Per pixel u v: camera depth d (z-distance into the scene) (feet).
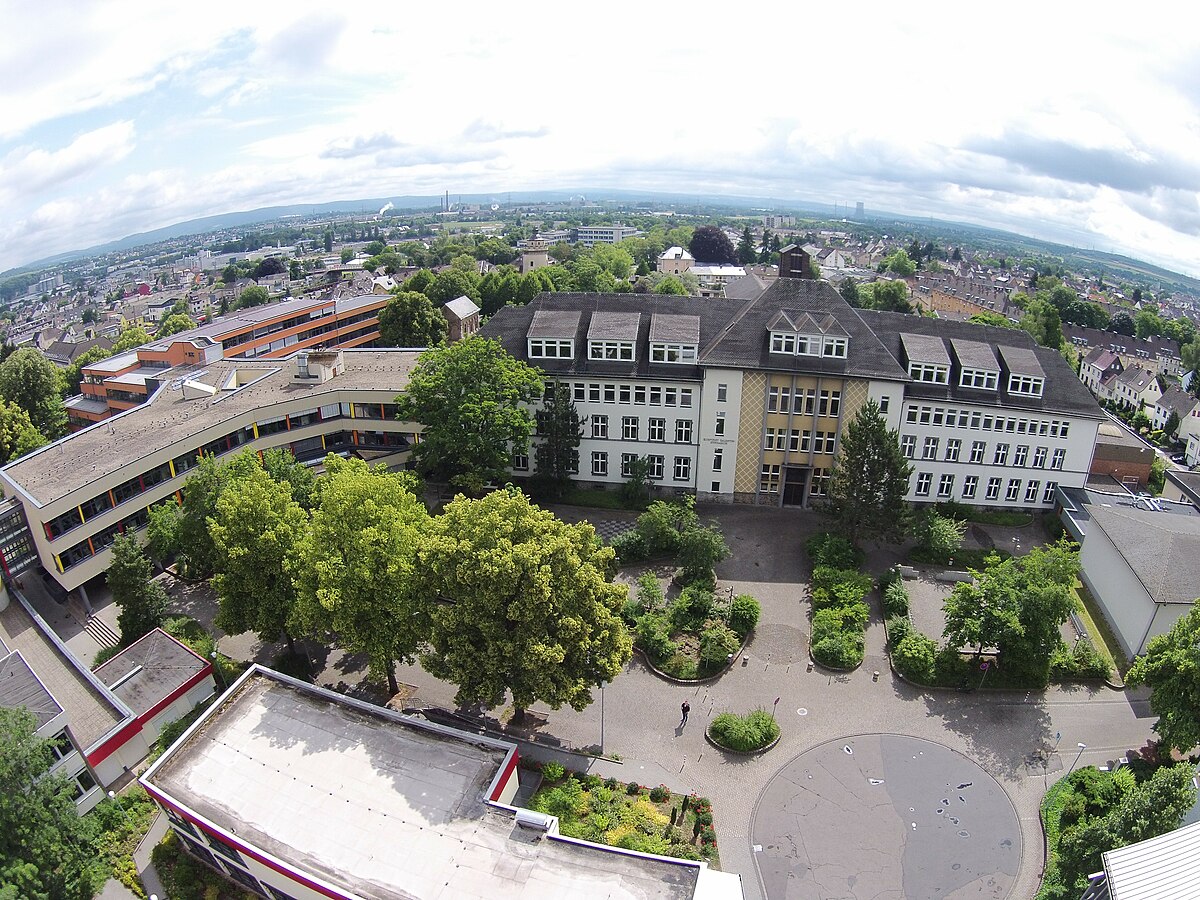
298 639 163.02
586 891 98.12
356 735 125.39
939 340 219.41
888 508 191.01
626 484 226.58
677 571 190.90
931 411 217.36
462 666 126.31
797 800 130.52
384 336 390.42
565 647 126.52
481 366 204.33
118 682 150.92
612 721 147.95
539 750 140.05
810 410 214.69
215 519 176.86
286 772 118.21
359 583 135.23
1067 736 145.18
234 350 375.66
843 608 173.37
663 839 120.88
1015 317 641.81
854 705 152.76
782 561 199.82
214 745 123.65
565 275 577.84
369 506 139.03
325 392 242.37
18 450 262.88
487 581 123.34
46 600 195.11
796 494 227.40
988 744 143.23
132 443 211.61
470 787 115.03
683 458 227.40
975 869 118.62
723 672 161.27
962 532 213.25
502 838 106.32
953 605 157.48
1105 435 262.67
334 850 104.99
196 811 111.24
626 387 221.66
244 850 105.19
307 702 132.77
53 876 109.70
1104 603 181.57
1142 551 170.19
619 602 136.56
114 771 139.33
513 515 131.64
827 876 116.98
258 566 151.43
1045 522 220.64
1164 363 532.32
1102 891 93.30
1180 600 156.46
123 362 351.87
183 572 203.62
